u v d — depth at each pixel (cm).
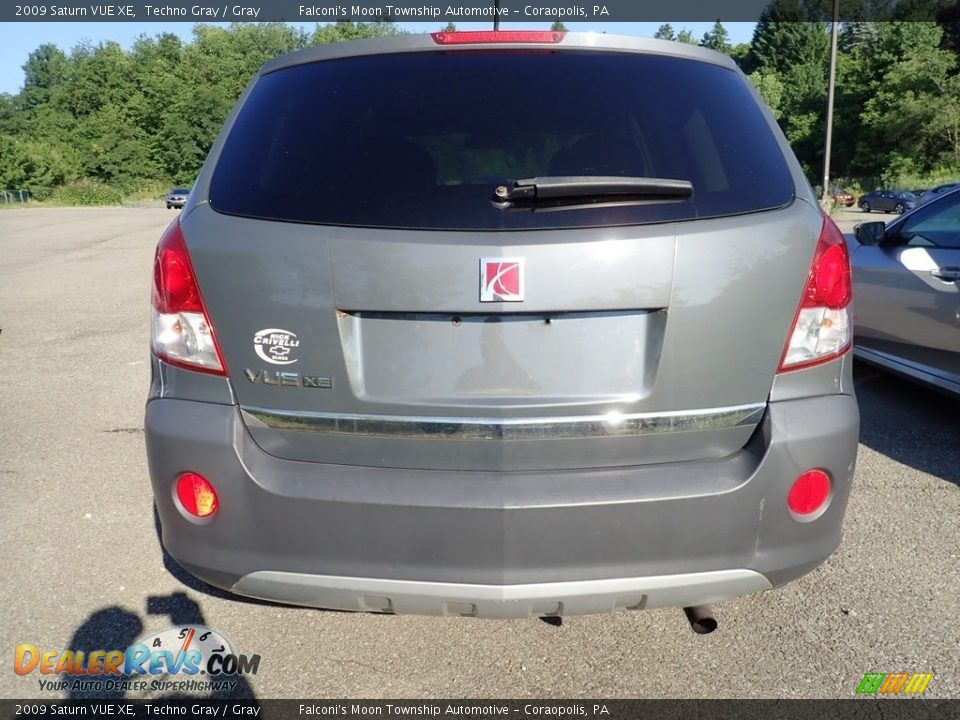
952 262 448
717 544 211
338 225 211
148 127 8425
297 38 8844
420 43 246
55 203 7212
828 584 303
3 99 9931
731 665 258
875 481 394
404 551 208
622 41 247
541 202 209
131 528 350
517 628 280
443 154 221
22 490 391
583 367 210
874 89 6009
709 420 215
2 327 814
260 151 230
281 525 212
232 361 216
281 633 278
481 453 212
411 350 210
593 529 205
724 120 233
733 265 210
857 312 521
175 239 222
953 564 315
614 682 250
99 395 559
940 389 459
